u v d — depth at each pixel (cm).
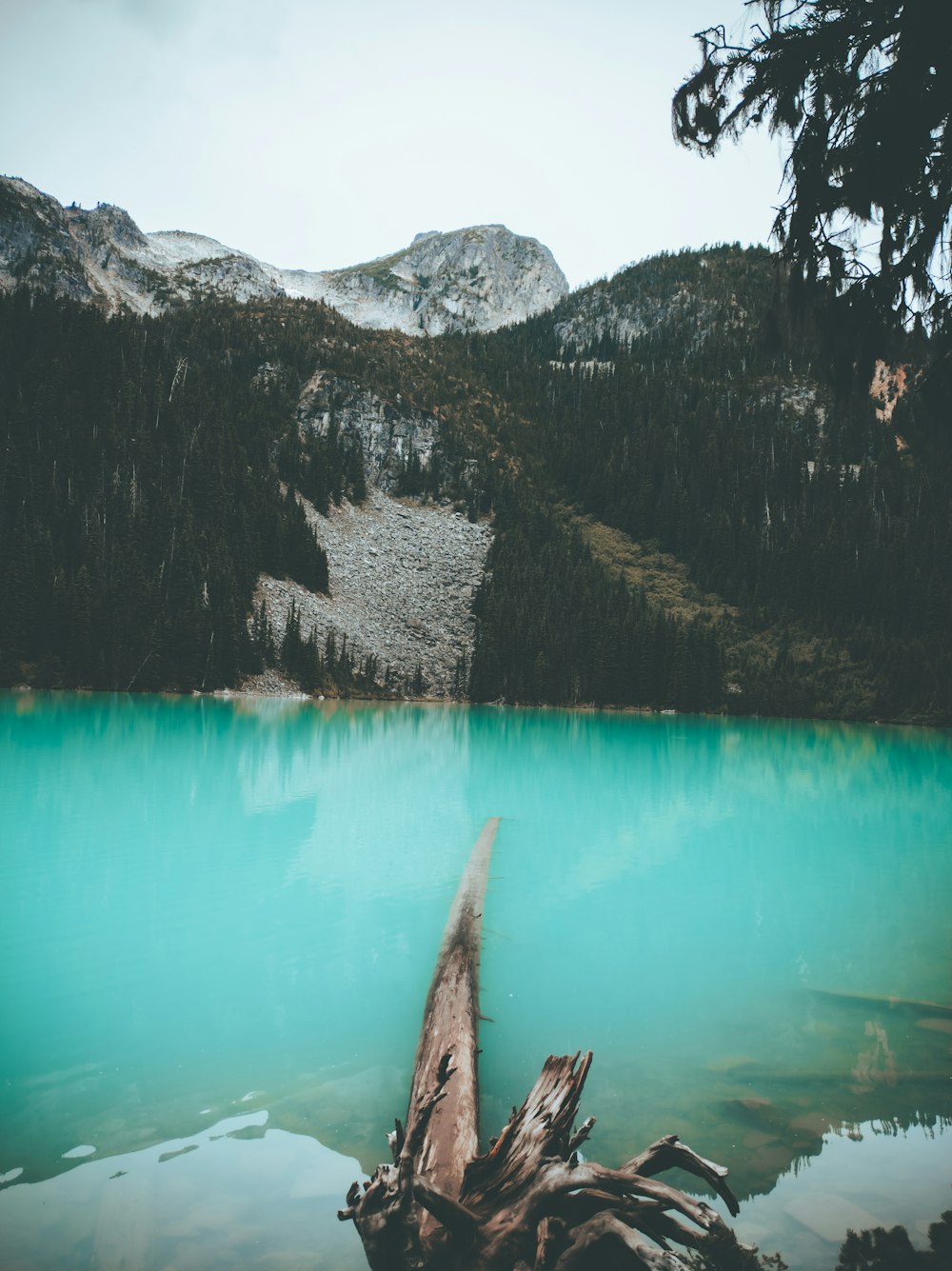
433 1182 447
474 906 1071
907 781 3319
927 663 10869
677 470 17038
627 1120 583
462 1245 399
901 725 10300
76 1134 541
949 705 10331
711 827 1945
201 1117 569
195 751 3156
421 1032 666
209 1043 692
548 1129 456
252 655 9269
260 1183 485
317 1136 546
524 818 2003
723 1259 377
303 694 9344
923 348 558
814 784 3081
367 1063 662
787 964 952
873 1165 518
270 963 897
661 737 5800
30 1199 464
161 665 8288
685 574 15412
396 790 2425
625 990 863
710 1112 596
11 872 1266
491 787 2598
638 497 17100
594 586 13162
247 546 10725
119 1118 563
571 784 2783
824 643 12575
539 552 14438
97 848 1437
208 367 15762
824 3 489
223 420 13262
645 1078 655
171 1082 622
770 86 519
